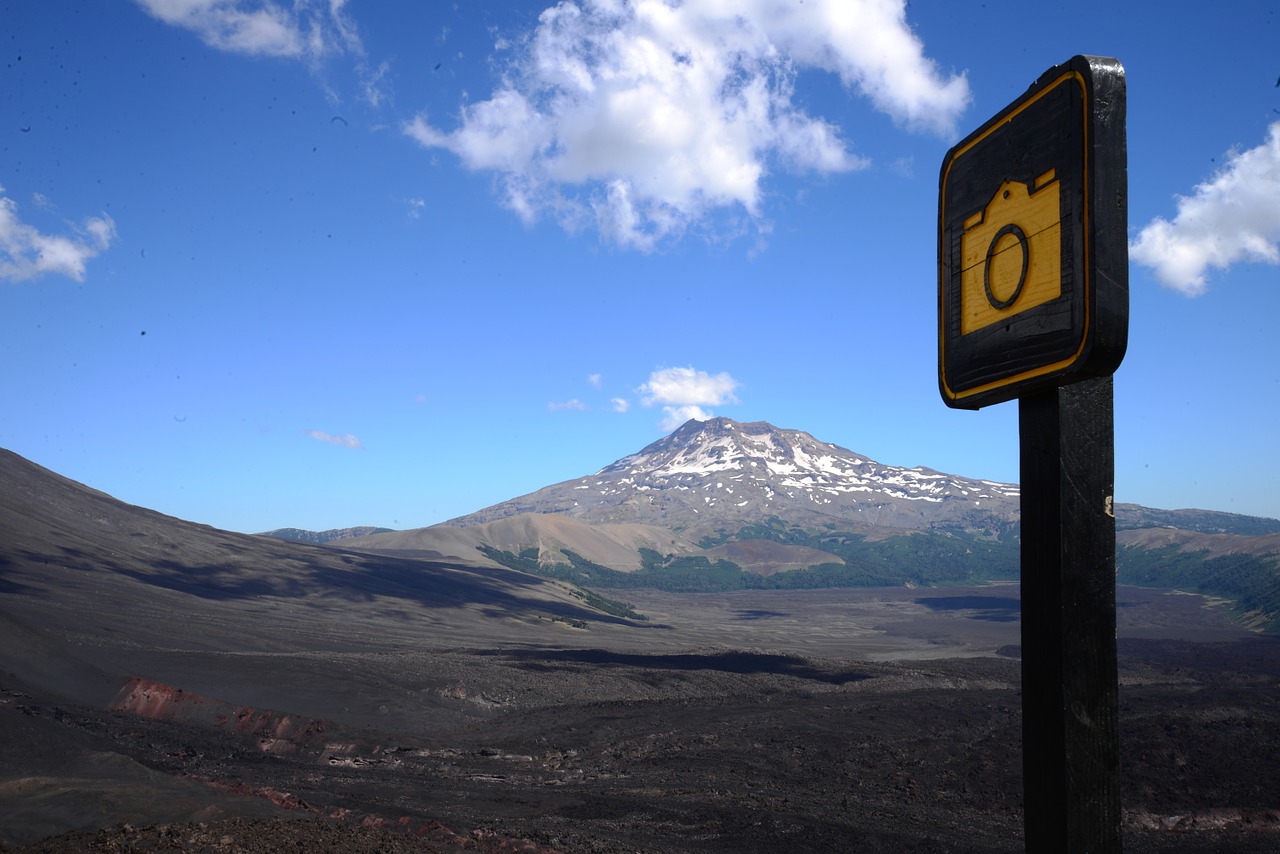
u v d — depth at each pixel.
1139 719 39.03
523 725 42.78
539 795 26.42
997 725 42.00
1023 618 2.87
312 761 31.70
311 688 43.50
